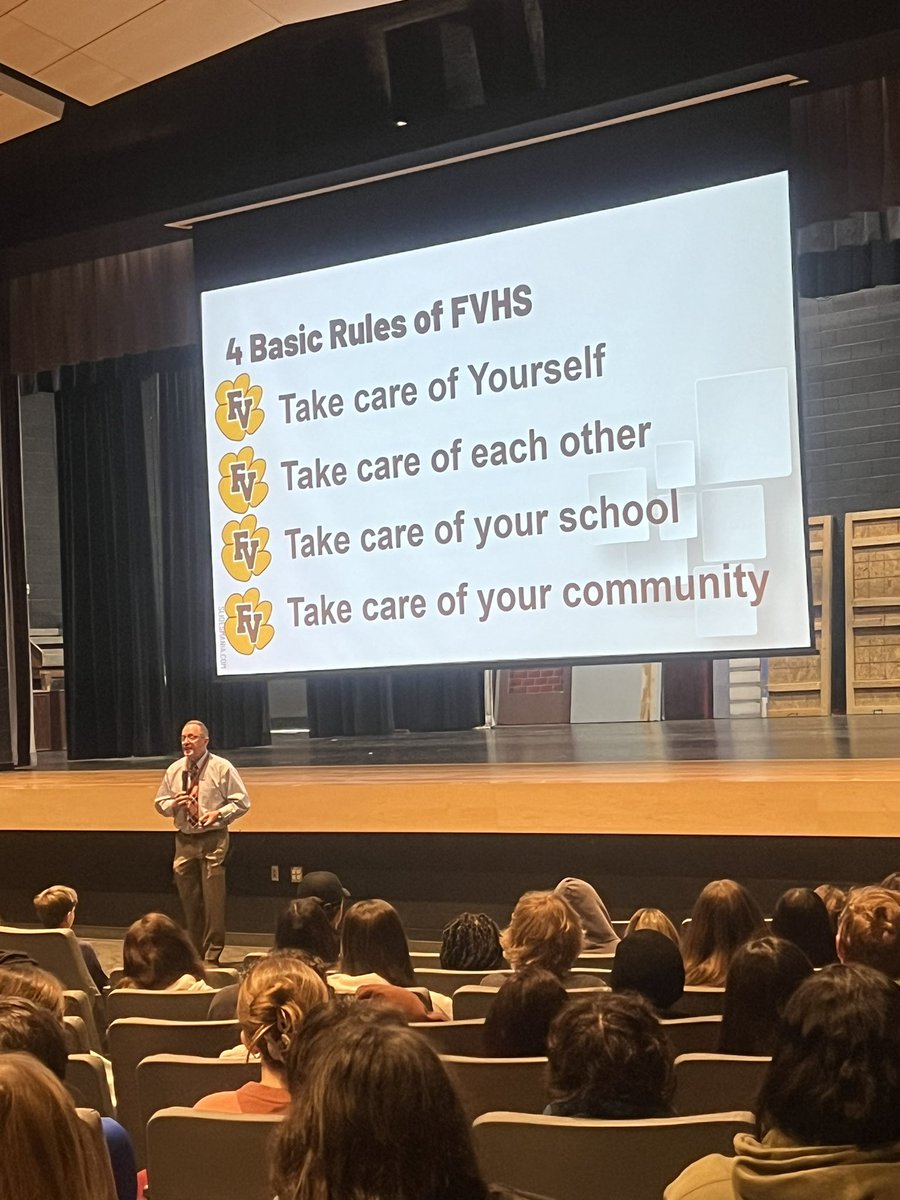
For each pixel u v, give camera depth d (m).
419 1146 1.14
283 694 12.34
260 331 8.32
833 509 10.34
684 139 7.09
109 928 7.45
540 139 7.42
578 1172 1.82
